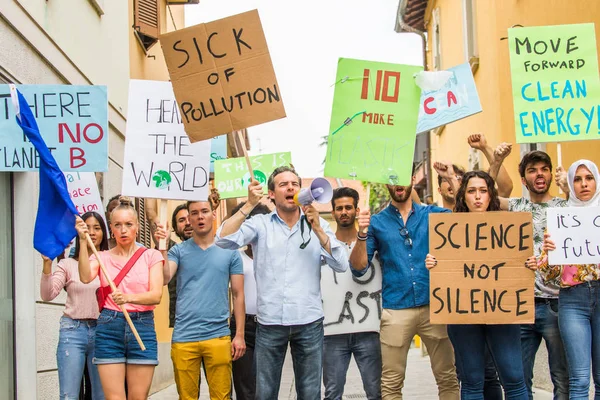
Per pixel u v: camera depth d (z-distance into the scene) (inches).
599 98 265.6
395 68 249.4
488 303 231.9
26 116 232.4
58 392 326.3
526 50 267.3
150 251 248.5
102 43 428.5
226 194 380.8
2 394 289.4
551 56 267.0
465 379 237.1
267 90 244.2
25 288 303.4
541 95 265.9
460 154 725.9
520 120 265.4
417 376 511.5
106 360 235.6
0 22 282.8
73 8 373.4
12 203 303.6
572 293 234.4
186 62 245.1
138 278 241.8
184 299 265.6
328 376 267.6
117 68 462.9
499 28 530.0
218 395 264.4
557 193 397.4
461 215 235.3
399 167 247.9
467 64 302.8
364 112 249.6
